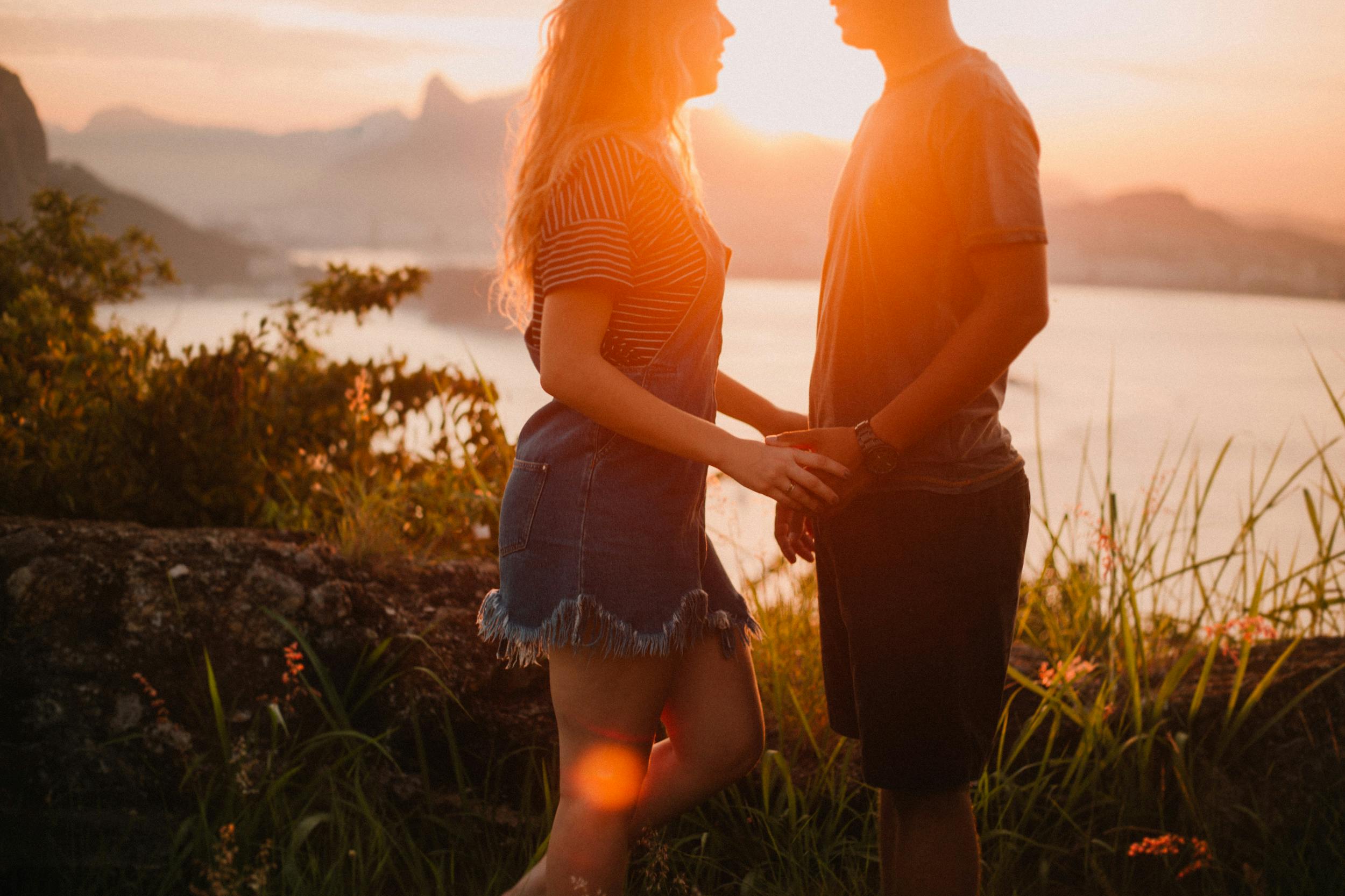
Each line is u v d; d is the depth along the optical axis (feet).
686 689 5.69
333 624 7.64
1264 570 8.26
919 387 5.13
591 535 5.02
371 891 6.53
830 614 6.17
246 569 7.66
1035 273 4.98
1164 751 7.39
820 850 7.27
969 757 5.58
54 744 6.86
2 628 7.08
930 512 5.41
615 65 5.21
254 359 12.46
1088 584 9.21
